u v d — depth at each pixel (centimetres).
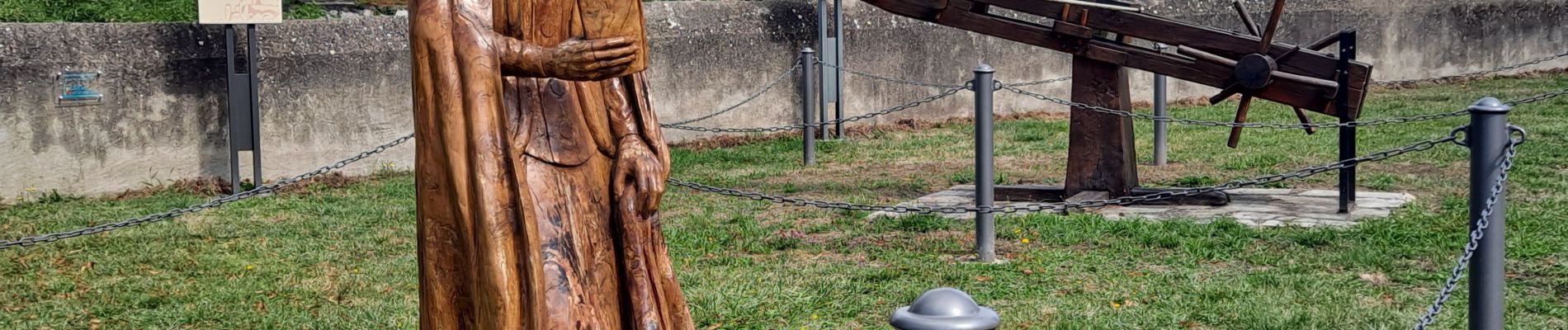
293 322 698
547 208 386
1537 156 1229
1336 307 684
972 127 1689
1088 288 750
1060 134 1595
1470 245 468
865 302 723
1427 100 1798
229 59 1142
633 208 402
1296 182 1158
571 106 397
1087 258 829
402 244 916
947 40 1748
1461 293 716
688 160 1382
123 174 1152
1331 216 975
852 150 1461
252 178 1216
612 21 387
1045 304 709
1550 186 1065
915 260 838
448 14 375
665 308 410
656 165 405
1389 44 2030
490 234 371
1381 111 1684
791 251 884
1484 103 468
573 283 385
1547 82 1973
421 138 384
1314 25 1991
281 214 1047
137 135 1156
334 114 1259
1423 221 930
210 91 1195
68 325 702
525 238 374
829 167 1334
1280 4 930
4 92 1083
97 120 1134
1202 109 1822
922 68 1725
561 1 386
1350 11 2009
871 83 1659
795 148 1491
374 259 867
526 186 377
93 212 1052
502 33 384
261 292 771
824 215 1016
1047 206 800
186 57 1178
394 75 1300
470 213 376
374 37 1287
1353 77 953
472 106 370
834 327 675
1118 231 912
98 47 1133
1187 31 986
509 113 388
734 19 1557
